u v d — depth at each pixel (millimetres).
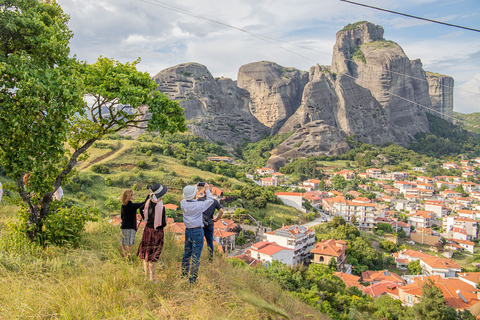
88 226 9680
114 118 8594
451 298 26891
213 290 5039
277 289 6938
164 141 93688
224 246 39344
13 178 7238
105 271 5418
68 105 7156
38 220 7727
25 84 6379
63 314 3814
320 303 14367
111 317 3730
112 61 8750
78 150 8484
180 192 56812
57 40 7555
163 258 6695
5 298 4137
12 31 6789
